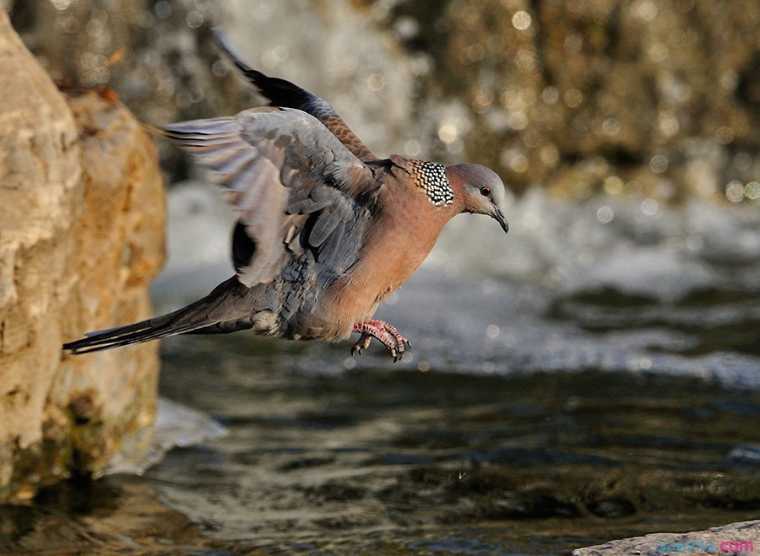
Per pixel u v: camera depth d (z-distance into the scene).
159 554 8.88
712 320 16.86
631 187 21.62
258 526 9.48
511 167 21.17
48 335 9.31
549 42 21.03
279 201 7.30
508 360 14.93
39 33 19.33
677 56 21.42
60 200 9.11
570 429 12.06
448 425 12.34
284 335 7.95
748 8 21.50
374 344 15.67
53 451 10.09
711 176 21.88
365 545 8.93
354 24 20.92
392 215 7.73
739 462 10.86
